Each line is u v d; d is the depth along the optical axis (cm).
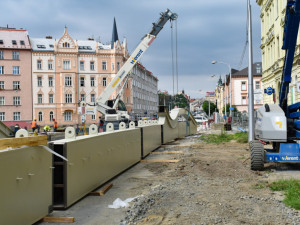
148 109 10350
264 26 3569
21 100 6397
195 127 3088
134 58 2602
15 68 6400
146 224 498
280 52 2789
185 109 2603
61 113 6525
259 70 7650
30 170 482
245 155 1277
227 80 8362
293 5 871
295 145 916
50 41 6731
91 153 711
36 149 500
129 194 713
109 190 754
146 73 10006
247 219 505
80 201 651
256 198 622
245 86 7844
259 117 995
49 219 529
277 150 986
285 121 914
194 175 891
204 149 1590
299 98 2212
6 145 438
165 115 1881
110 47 7069
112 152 875
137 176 933
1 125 1162
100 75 6738
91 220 536
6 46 6341
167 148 1673
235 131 3231
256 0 3825
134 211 559
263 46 3625
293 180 738
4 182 418
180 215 535
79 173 643
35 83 6462
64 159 557
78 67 6656
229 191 690
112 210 589
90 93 6694
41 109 6469
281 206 566
